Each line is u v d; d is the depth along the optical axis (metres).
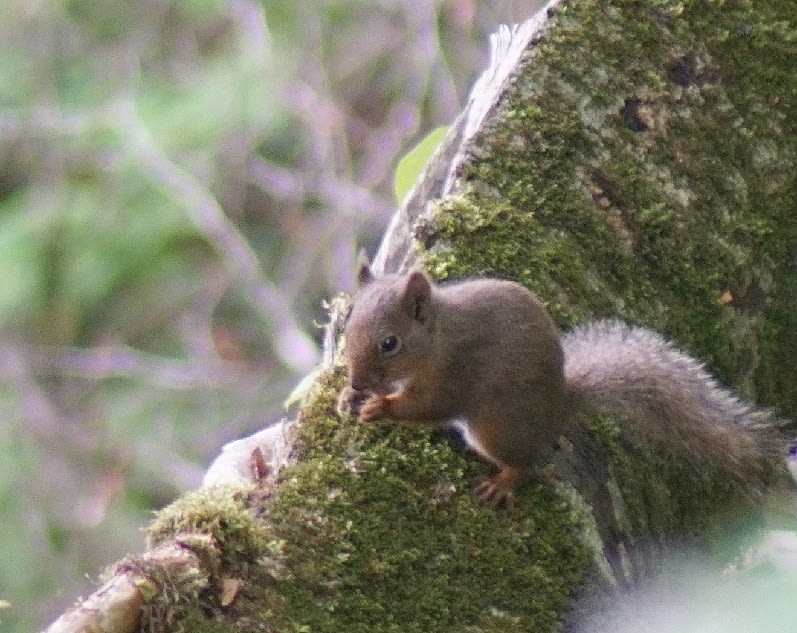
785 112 7.72
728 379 7.64
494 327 6.51
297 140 16.98
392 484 6.23
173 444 15.91
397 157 16.34
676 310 7.49
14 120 16.72
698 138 7.59
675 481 7.12
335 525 6.00
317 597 5.76
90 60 17.62
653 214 7.44
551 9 7.70
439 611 5.88
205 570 5.61
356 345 6.63
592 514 6.50
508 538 6.19
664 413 6.86
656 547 6.87
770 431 7.03
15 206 17.05
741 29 7.70
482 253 7.23
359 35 17.09
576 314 7.18
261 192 17.14
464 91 16.20
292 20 16.89
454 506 6.25
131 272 16.73
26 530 15.20
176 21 18.16
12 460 15.64
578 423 6.79
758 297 7.72
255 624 5.56
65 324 16.58
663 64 7.63
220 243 16.11
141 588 5.44
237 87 16.67
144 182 16.80
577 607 6.12
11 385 16.00
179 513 5.80
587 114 7.51
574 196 7.39
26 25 17.67
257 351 16.70
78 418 16.20
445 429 6.62
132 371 16.39
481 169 7.43
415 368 6.50
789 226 7.73
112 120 16.25
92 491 15.60
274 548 5.79
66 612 5.41
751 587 5.44
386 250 7.82
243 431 15.88
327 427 6.49
